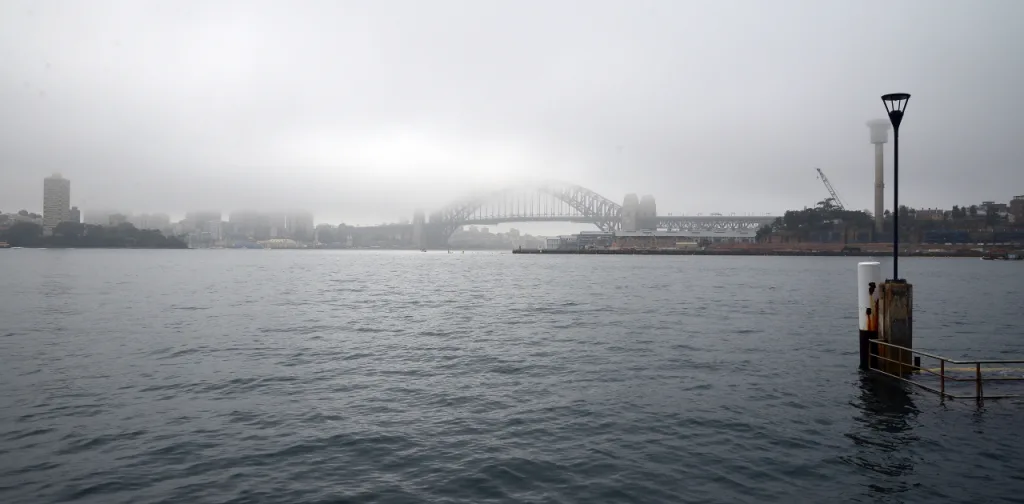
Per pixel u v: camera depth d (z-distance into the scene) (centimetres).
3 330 2805
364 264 14875
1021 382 1681
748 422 1363
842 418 1392
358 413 1438
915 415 1412
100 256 18700
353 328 2950
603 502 967
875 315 1827
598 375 1853
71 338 2569
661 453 1176
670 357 2150
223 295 5006
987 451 1184
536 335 2708
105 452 1169
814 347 2362
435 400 1558
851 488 1019
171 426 1330
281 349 2322
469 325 3081
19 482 1027
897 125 1788
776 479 1055
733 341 2519
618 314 3597
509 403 1528
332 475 1067
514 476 1066
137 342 2472
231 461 1128
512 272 10338
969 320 3328
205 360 2088
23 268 10081
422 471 1088
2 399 1541
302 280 7556
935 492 1002
